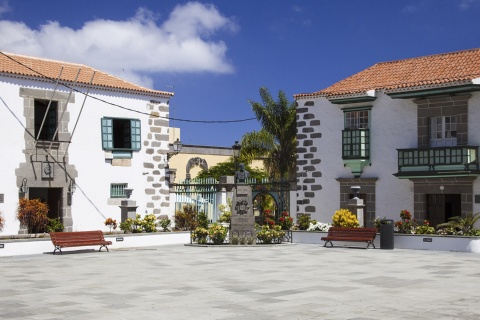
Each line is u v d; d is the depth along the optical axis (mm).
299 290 14227
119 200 31062
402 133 28406
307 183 31312
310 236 27766
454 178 26578
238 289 14414
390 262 20094
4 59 28547
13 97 27547
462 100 26484
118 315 11461
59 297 13406
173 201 33375
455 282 15516
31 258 21703
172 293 13875
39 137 30188
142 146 32000
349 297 13273
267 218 29281
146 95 32156
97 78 31031
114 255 22641
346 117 30156
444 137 27453
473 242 23406
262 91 44156
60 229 28219
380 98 29188
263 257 21797
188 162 47312
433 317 11203
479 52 29406
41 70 29281
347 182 30000
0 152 27109
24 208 27219
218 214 33188
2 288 14703
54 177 28750
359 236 25500
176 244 27656
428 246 24594
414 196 27922
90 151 30078
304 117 31625
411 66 30922
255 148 43219
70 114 29406
